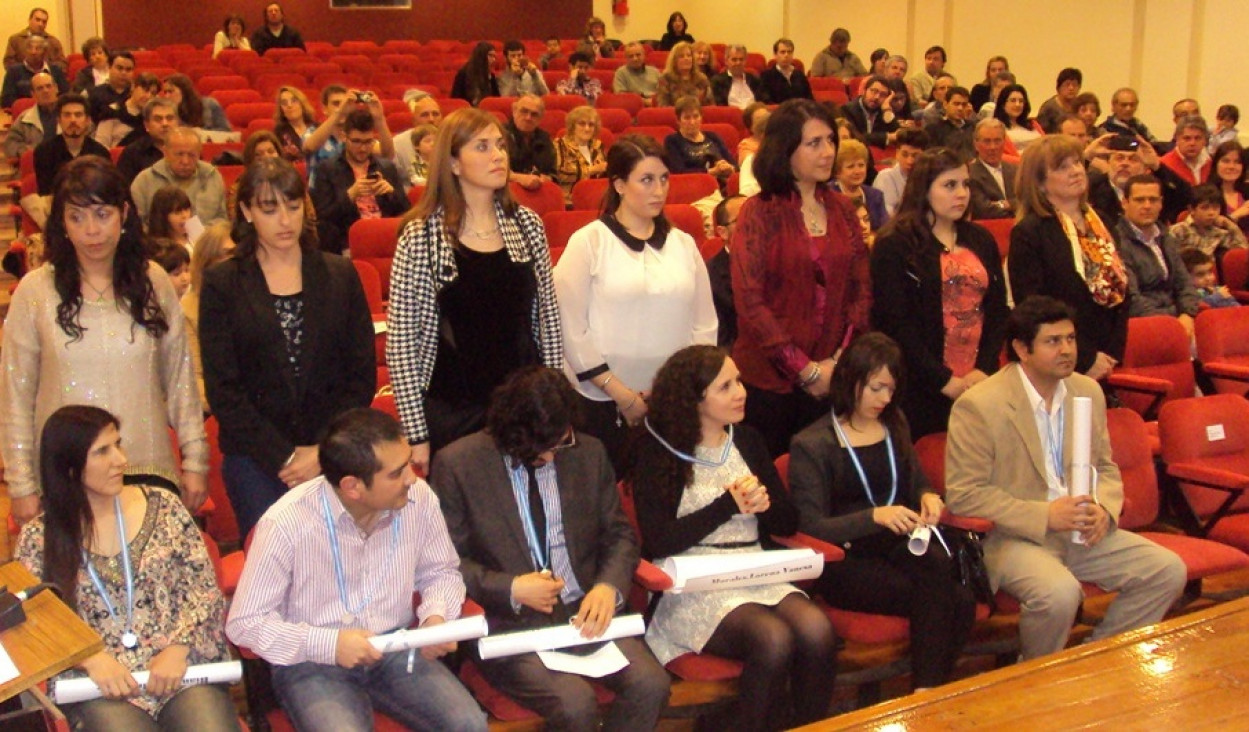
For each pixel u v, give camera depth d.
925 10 12.82
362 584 2.55
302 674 2.47
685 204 6.46
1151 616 3.20
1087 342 3.73
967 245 3.57
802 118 3.26
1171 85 10.10
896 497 3.19
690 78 9.84
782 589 2.94
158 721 2.36
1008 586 3.14
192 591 2.47
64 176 2.63
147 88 7.38
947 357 3.56
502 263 2.96
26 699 2.14
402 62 12.23
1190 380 4.63
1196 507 3.71
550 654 2.63
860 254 3.47
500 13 16.05
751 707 2.75
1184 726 1.97
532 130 7.04
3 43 13.22
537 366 2.75
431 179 2.93
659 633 2.95
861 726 1.99
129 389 2.75
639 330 3.21
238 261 2.80
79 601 2.38
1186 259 5.54
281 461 2.76
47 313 2.71
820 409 3.52
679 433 2.95
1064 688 2.11
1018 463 3.25
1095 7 10.80
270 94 10.33
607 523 2.85
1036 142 3.75
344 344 2.90
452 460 2.77
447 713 2.46
